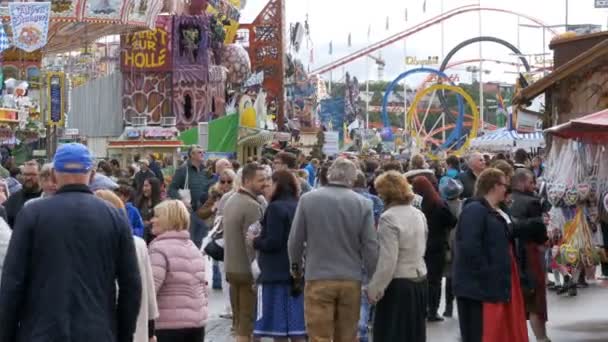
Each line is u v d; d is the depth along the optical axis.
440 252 16.12
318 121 106.81
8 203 14.85
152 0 54.38
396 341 11.58
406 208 11.65
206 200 20.33
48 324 7.30
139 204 16.33
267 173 13.42
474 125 93.62
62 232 7.43
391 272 11.40
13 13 36.91
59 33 58.25
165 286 10.47
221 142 47.69
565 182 16.73
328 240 11.38
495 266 11.39
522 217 13.77
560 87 25.05
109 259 7.58
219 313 17.25
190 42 61.84
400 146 104.19
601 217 16.84
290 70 85.25
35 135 43.22
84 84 63.38
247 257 13.35
